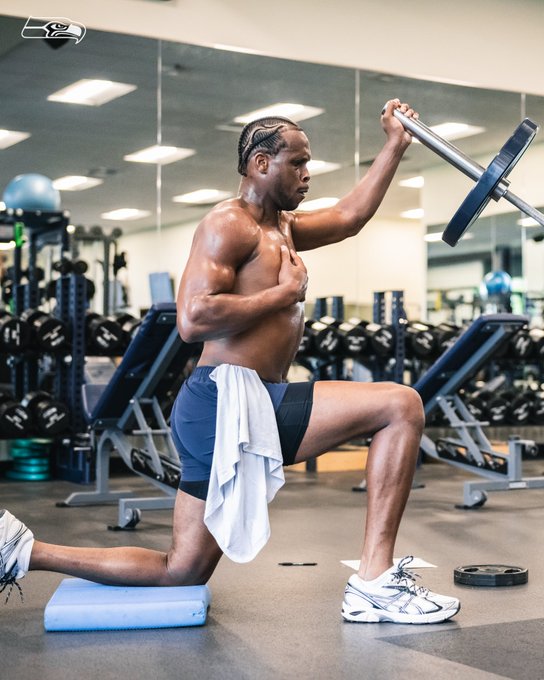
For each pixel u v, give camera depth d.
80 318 5.81
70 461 5.93
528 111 7.99
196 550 2.26
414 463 2.22
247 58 7.01
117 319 6.11
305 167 2.28
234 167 6.94
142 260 6.64
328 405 2.18
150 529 3.94
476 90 7.79
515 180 8.02
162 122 6.73
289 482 5.78
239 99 6.97
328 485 5.61
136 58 6.65
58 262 6.25
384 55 7.45
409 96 7.55
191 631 2.16
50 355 5.91
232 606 2.42
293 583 2.74
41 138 6.41
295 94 7.17
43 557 2.23
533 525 4.00
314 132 7.25
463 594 2.56
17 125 6.35
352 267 7.30
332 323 6.54
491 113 7.84
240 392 2.15
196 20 6.82
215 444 2.14
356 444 6.96
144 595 2.23
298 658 1.92
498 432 7.63
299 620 2.26
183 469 2.27
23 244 6.36
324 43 7.25
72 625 2.15
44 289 6.39
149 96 6.70
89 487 5.54
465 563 3.09
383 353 6.48
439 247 7.55
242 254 2.20
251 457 2.16
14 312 6.36
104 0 6.52
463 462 4.99
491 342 4.68
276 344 2.25
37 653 1.98
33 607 2.41
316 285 7.20
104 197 6.55
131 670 1.85
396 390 2.19
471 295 7.65
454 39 7.70
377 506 2.22
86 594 2.25
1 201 6.33
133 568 2.28
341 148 7.34
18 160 6.35
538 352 6.80
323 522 4.09
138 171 6.66
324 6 7.24
